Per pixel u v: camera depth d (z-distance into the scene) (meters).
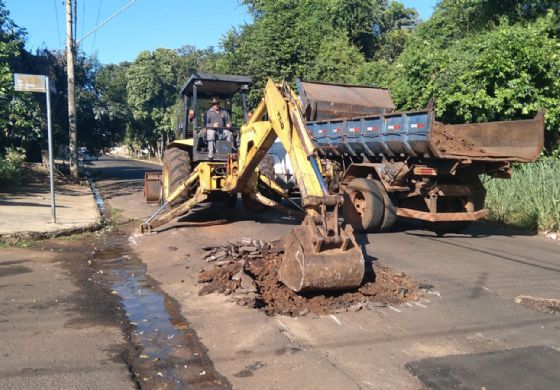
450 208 10.33
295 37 22.66
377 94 13.38
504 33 13.79
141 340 4.85
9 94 17.27
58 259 8.00
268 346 4.68
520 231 10.91
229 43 26.70
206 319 5.36
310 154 6.20
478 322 5.41
